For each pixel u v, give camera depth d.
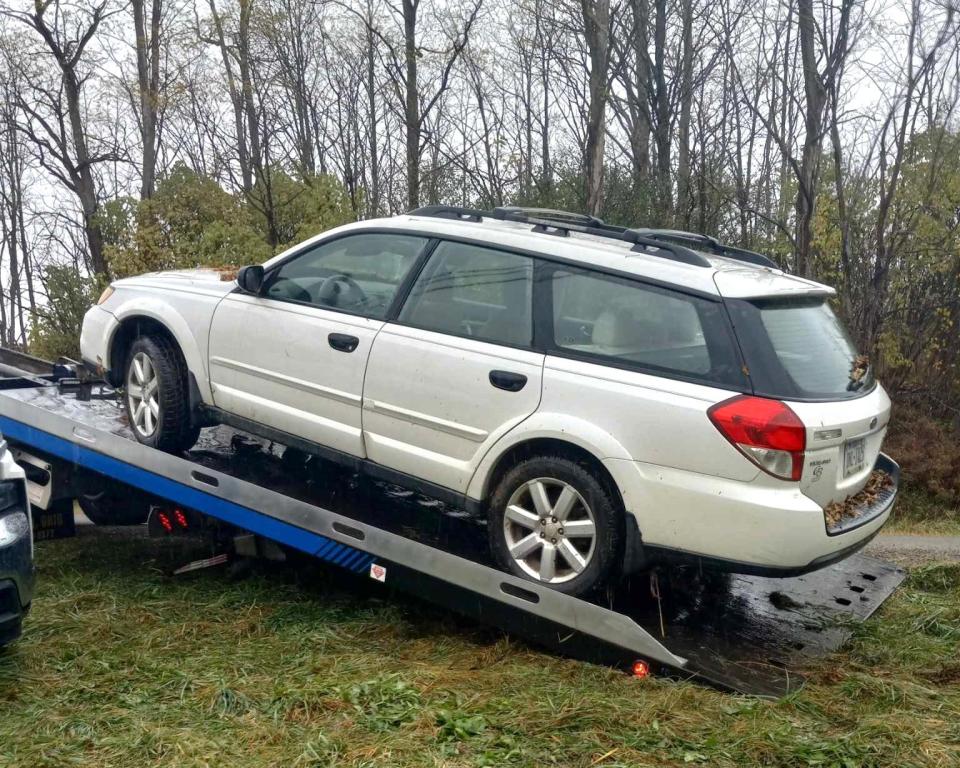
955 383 12.86
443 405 4.76
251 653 4.45
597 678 4.12
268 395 5.49
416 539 4.85
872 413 4.44
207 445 6.21
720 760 3.43
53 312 17.72
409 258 5.14
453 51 14.91
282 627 4.78
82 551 6.30
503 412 4.57
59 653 4.42
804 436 3.99
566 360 4.48
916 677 4.29
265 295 5.61
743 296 4.25
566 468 4.39
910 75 11.80
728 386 4.10
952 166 12.92
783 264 14.15
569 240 4.77
